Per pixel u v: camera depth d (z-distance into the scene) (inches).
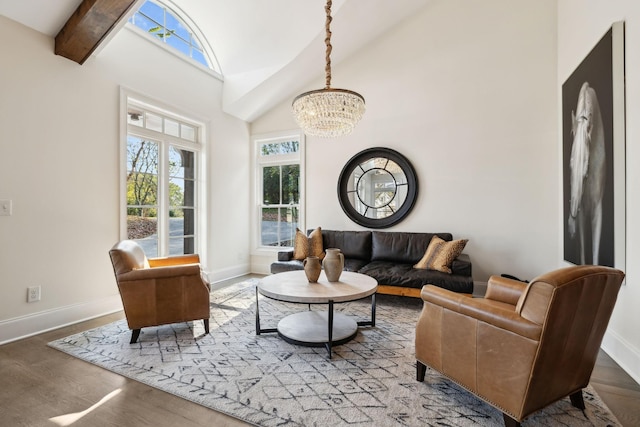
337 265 105.7
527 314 54.4
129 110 141.3
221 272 186.1
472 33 156.9
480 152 154.9
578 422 61.5
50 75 110.5
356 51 181.5
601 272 57.2
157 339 101.3
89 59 121.6
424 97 166.4
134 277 97.3
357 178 181.5
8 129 100.1
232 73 182.1
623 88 84.7
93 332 107.0
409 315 125.0
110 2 99.4
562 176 132.5
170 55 154.6
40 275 107.4
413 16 169.0
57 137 112.2
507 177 149.9
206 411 65.1
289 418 62.5
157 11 155.5
